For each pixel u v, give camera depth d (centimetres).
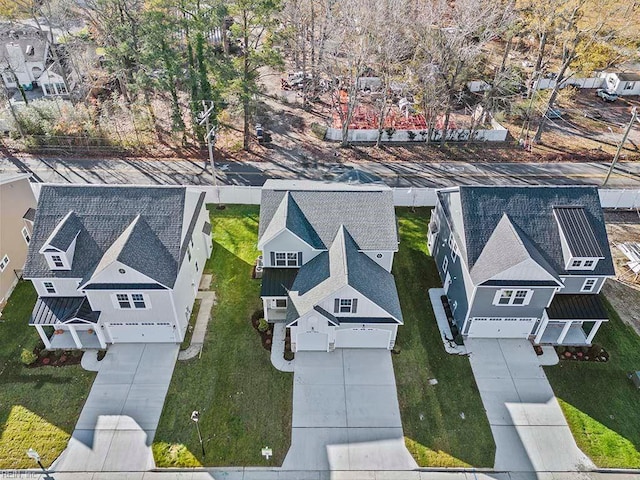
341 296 2642
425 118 5069
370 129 5156
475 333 2989
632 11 4238
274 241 2897
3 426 2464
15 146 4803
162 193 2883
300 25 5803
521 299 2788
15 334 2962
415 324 3089
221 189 4034
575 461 2392
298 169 4653
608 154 4934
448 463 2364
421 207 4125
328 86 6059
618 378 2792
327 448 2408
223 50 6006
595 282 2880
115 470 2298
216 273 3419
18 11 6322
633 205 4119
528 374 2797
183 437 2436
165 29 4316
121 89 5516
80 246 2753
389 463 2358
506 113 5550
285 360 2828
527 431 2511
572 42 4391
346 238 2919
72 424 2480
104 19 4988
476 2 4394
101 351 2855
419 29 4612
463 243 2895
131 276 2600
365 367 2806
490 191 2975
